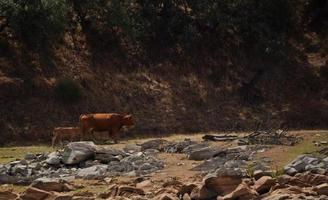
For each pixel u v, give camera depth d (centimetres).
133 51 5866
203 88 5825
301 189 2048
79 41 5675
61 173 2859
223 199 1972
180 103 5578
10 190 2369
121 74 5612
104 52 5719
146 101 5469
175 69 5903
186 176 2694
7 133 4662
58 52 5447
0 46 5262
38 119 4862
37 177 2731
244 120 5634
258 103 5862
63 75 5309
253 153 3238
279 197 1891
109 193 2178
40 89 5088
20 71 5138
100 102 5266
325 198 1930
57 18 5100
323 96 6106
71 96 5100
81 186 2445
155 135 5147
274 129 5425
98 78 5456
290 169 2486
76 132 4134
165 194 2038
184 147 3672
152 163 3034
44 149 4047
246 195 1980
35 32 5134
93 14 5903
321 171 2422
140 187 2369
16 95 4953
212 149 3278
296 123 5759
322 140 3691
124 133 5000
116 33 5931
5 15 4972
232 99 5828
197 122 5450
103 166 2945
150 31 6112
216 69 6059
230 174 2109
